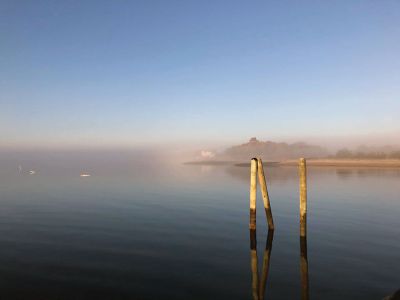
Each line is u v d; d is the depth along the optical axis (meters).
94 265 16.12
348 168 101.75
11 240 21.03
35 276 14.66
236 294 12.95
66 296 12.66
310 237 21.64
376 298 12.51
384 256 17.55
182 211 31.67
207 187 53.75
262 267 16.00
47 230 23.88
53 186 56.78
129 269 15.59
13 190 50.69
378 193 42.53
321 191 45.22
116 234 22.59
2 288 13.35
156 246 19.59
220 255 17.91
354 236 21.75
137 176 82.06
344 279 14.41
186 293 13.00
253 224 22.11
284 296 12.77
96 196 43.34
